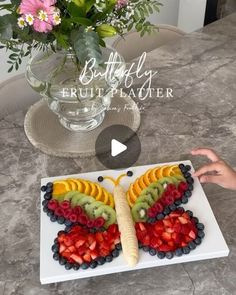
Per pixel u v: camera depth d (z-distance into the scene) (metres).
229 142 0.98
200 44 1.33
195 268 0.73
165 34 1.43
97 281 0.72
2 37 0.77
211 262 0.74
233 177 0.85
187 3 1.85
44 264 0.71
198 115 1.06
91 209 0.78
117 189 0.81
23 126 1.04
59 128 1.02
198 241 0.73
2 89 1.14
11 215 0.83
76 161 0.94
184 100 1.10
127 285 0.71
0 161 0.95
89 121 1.02
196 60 1.26
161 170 0.86
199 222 0.77
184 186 0.82
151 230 0.74
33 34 0.78
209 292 0.70
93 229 0.75
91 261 0.70
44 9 0.72
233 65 1.23
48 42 0.82
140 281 0.72
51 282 0.70
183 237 0.73
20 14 0.76
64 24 0.78
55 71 0.91
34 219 0.82
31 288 0.71
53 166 0.93
